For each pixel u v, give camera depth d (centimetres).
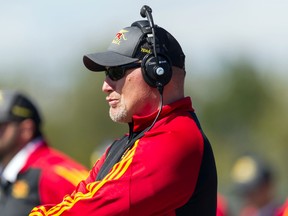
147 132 1205
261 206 2331
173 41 1245
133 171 1175
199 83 7156
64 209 1175
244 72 7281
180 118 1220
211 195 1215
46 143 1856
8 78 7006
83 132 6253
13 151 1830
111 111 1241
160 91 1214
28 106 1862
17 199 1770
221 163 6612
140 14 1258
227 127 7125
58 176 1736
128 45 1230
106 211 1166
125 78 1225
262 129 7162
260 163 2342
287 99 7431
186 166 1185
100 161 1274
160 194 1173
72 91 6378
